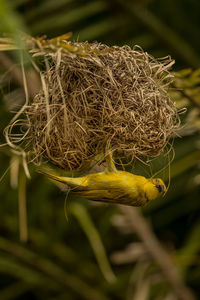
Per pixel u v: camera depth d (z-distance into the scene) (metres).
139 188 5.00
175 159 6.95
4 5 4.63
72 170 4.86
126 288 7.70
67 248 7.79
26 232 6.78
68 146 4.71
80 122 4.69
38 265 7.52
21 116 5.89
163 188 5.16
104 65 4.73
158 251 7.30
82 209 7.22
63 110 4.68
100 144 4.77
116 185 4.88
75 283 7.71
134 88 4.86
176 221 8.69
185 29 7.91
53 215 7.65
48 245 7.62
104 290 7.76
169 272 7.26
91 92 4.73
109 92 4.74
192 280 8.06
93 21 7.44
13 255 7.38
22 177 6.29
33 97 5.03
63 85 4.73
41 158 4.89
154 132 4.92
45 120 4.77
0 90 6.01
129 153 4.91
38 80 5.66
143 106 4.86
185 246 7.68
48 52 4.14
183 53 7.63
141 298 7.04
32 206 7.30
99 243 6.96
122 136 4.79
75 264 7.84
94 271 7.91
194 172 7.55
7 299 7.81
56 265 7.66
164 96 5.08
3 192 7.02
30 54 4.60
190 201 8.17
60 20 6.91
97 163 4.90
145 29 7.60
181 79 5.63
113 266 8.49
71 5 7.22
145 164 5.45
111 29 7.26
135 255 7.32
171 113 5.09
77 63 4.67
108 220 7.75
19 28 4.70
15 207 7.21
